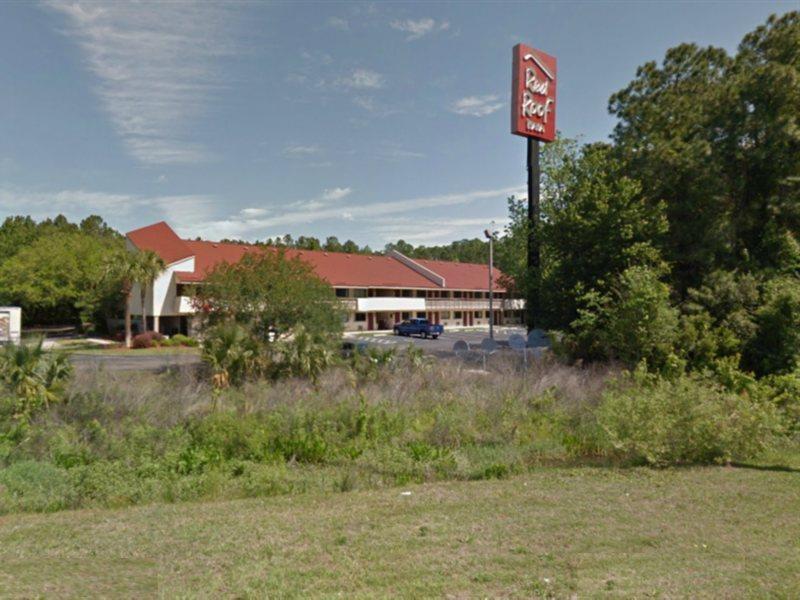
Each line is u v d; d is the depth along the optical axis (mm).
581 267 20688
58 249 43938
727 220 20828
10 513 6723
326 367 16578
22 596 4199
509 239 34812
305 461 9859
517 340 19594
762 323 17500
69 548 5297
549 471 8828
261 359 16031
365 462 9383
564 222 21328
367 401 12477
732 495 7156
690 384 10414
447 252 111562
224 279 21750
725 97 21578
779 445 10188
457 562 4922
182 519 6258
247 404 12328
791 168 20250
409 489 7730
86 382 12742
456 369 16812
